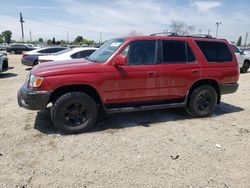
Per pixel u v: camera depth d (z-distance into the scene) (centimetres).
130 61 469
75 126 452
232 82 570
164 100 518
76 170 330
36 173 321
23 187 293
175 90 512
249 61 1495
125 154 376
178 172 330
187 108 556
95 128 481
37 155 368
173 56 504
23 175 316
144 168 338
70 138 432
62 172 325
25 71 1390
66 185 298
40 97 419
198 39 536
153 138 438
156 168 338
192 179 314
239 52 1421
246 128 499
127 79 463
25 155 368
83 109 454
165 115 571
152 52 487
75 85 444
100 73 445
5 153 372
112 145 406
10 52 3694
